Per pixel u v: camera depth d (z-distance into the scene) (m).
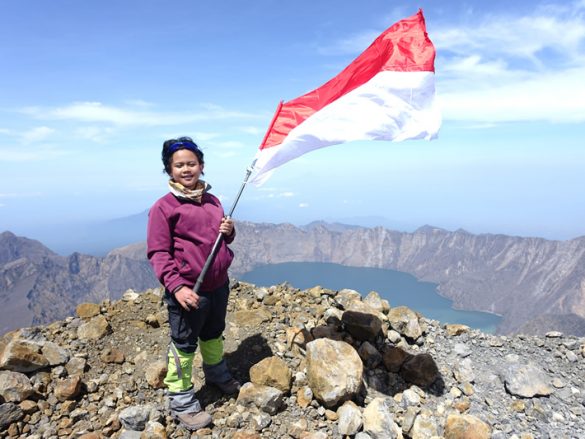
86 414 1.93
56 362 2.20
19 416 1.85
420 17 2.18
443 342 2.78
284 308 3.02
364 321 2.59
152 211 1.76
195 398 1.94
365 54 2.20
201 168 1.83
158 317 2.75
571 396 2.31
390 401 2.15
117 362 2.32
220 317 1.97
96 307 2.87
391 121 2.16
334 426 1.94
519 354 2.70
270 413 1.96
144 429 1.85
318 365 2.08
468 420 1.92
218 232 1.82
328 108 2.18
